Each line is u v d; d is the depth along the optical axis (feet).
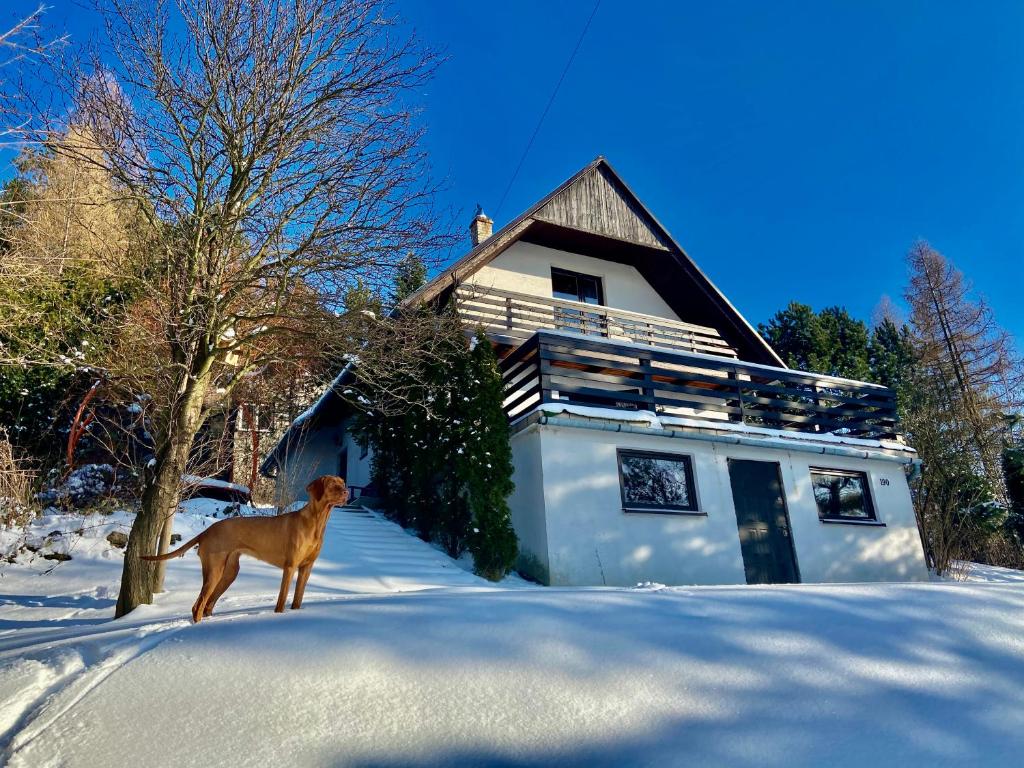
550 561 33.68
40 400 41.45
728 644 12.66
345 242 27.35
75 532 32.96
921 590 17.85
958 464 67.26
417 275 30.25
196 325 25.16
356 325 27.40
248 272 26.78
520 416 38.68
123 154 26.30
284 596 15.17
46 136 25.18
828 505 44.14
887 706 10.57
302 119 27.84
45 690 10.36
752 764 8.75
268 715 9.36
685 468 39.70
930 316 99.50
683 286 55.52
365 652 11.37
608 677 10.95
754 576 39.27
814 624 14.12
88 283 38.47
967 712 10.57
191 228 26.27
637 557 35.91
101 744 8.59
